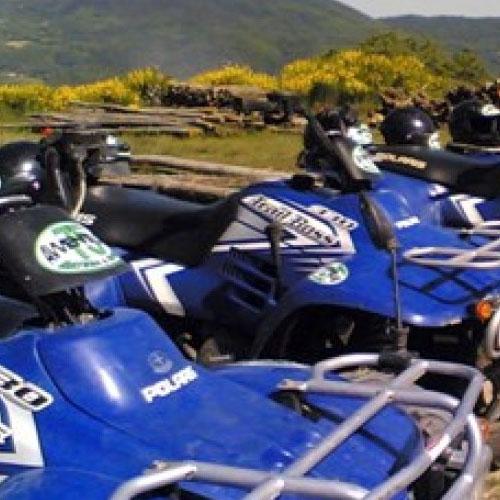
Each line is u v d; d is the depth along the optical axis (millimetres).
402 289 5477
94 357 3621
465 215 7406
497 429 5531
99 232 6375
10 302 4023
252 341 6039
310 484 2984
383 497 2953
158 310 6188
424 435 4047
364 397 3770
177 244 6227
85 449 3439
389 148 7637
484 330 5465
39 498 3180
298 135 19734
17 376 3594
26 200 3984
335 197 6016
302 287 5594
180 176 11977
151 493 3223
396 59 32344
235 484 3053
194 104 24500
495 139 9203
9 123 21172
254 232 6016
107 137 6230
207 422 3605
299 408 3910
